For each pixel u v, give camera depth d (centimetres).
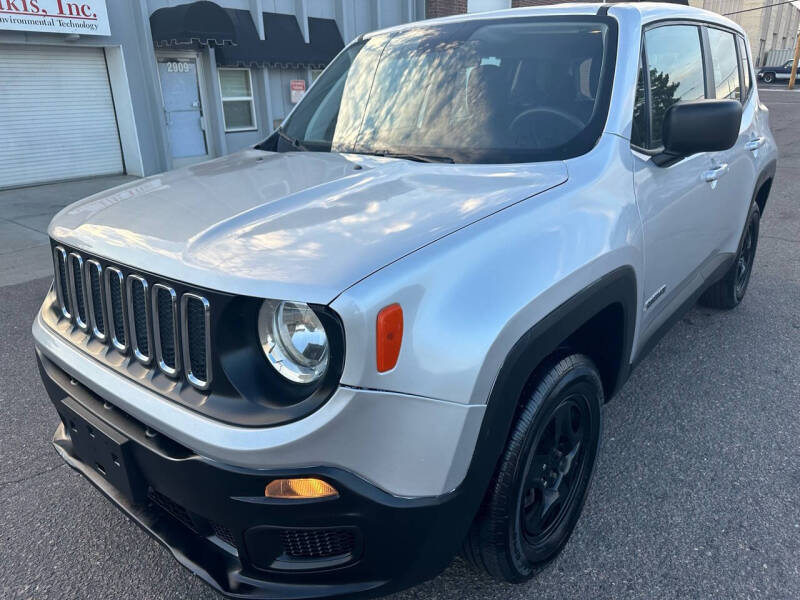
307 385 150
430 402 150
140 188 229
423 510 155
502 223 175
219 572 169
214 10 1066
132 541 238
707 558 223
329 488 148
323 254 154
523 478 184
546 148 229
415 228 167
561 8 277
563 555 226
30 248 684
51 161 1123
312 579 161
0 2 927
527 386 186
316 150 275
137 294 173
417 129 258
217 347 153
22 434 313
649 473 271
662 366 369
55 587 216
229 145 1292
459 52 276
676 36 288
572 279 183
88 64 1121
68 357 194
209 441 150
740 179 354
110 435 175
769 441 293
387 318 143
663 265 259
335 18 1396
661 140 261
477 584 214
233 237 167
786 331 416
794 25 6869
